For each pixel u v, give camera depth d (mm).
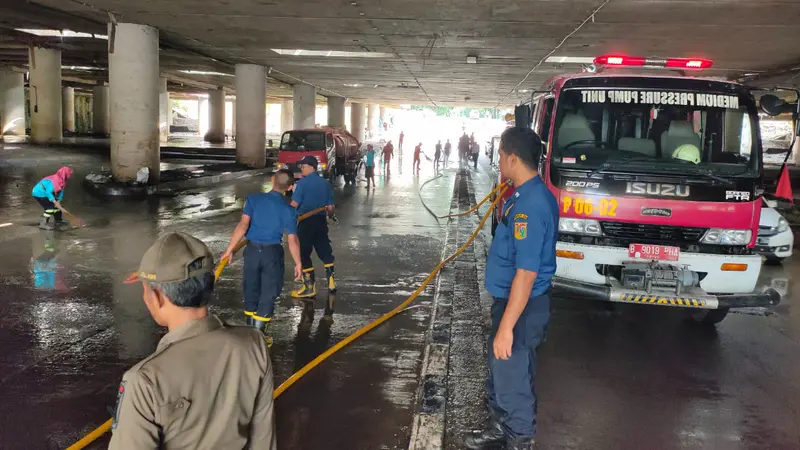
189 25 17000
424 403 4598
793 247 13367
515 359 3693
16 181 18734
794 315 7684
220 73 35281
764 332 6918
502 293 3809
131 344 5719
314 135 22000
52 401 4504
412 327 6582
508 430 3785
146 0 14117
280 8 14375
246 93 26609
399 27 16359
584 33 15836
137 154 17359
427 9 13922
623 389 5172
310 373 5211
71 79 48344
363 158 30375
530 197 3549
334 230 12641
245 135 26891
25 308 6688
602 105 6566
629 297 5980
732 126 6500
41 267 8516
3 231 11016
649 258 6184
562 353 6016
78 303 6930
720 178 6156
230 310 6973
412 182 25500
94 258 9180
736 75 23000
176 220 13109
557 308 7629
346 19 15453
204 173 22484
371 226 13359
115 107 17125
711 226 6219
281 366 5371
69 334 5926
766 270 10656
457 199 19328
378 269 9281
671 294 5988
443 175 30453
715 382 5387
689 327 7020
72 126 58000
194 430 1769
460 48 19766
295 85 36500
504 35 16828
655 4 12367
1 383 4781
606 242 6340
